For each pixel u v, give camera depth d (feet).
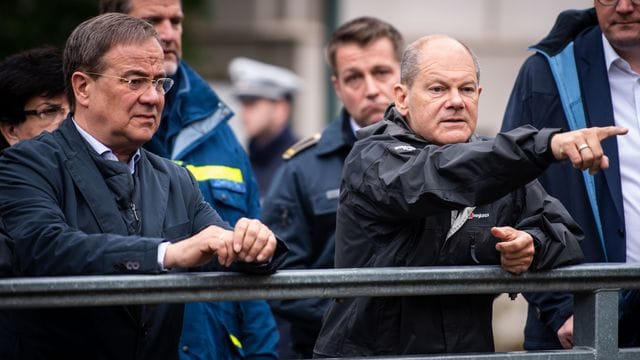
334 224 41.75
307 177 42.32
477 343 28.68
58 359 27.32
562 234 28.09
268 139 69.62
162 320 27.91
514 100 37.24
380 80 43.55
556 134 25.54
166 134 38.99
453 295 28.63
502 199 29.19
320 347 29.78
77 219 27.53
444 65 29.30
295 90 71.15
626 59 35.88
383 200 27.35
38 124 34.27
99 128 28.45
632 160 35.27
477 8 145.79
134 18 29.07
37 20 87.51
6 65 34.55
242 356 36.65
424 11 145.28
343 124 43.60
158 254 25.67
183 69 39.86
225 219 38.47
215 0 135.23
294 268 41.65
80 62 28.48
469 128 29.37
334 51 44.29
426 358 26.53
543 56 36.94
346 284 26.20
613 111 35.86
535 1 146.10
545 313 34.53
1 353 27.35
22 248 26.20
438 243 28.53
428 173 26.50
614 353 28.04
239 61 75.41
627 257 35.01
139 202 28.68
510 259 27.17
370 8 143.95
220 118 39.60
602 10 35.04
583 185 35.24
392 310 28.60
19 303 24.27
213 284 25.46
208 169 38.78
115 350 27.37
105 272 25.55
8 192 27.07
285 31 141.28
